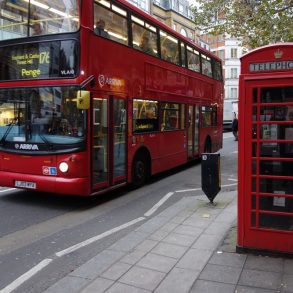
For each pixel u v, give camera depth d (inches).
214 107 673.0
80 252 219.5
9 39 329.7
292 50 189.0
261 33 418.0
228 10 554.9
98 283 171.6
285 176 195.8
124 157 373.1
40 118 319.0
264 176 198.2
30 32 323.0
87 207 327.6
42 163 317.7
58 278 184.5
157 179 470.9
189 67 548.4
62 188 309.6
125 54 370.0
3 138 334.6
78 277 179.9
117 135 358.6
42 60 316.5
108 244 232.7
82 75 305.3
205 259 196.4
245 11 502.0
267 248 199.2
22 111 326.0
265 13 387.9
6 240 242.1
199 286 166.4
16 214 304.2
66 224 277.1
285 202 197.3
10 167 333.4
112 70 346.3
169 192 387.9
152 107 431.2
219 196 351.3
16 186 329.7
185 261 194.7
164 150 464.4
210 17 600.1
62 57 309.4
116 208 323.6
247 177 200.5
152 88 429.1
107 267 189.9
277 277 173.5
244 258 196.5
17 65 327.9
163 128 460.8
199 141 592.7
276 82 191.2
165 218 279.0
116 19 356.5
